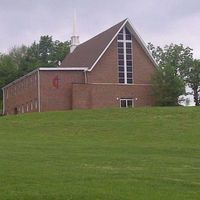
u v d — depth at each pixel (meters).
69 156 22.27
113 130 37.22
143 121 40.44
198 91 93.00
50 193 13.22
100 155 23.02
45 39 124.00
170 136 34.12
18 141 31.44
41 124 41.47
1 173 16.27
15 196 12.88
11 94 78.88
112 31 65.44
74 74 63.31
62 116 45.16
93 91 63.12
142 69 65.62
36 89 63.75
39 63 105.56
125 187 14.35
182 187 14.72
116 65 64.44
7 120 44.53
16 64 112.25
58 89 62.84
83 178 15.72
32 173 16.45
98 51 64.38
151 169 18.58
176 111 44.31
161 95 63.69
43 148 26.08
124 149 26.55
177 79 64.00
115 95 64.00
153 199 12.88
